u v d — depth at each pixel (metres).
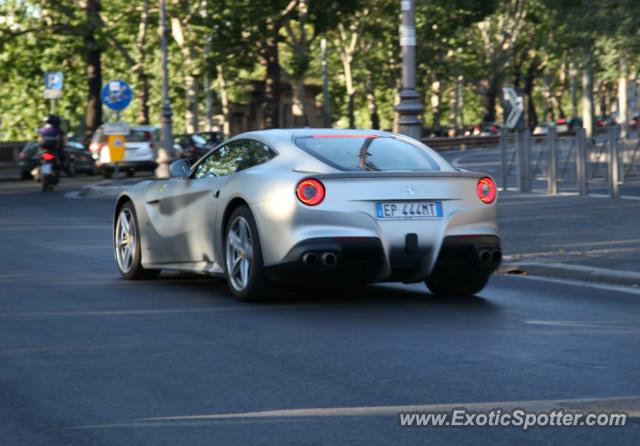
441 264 16.19
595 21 54.09
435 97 139.62
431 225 15.97
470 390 10.44
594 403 9.86
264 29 85.25
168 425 9.31
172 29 94.19
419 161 16.70
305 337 13.45
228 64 88.56
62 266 22.50
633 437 8.75
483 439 8.75
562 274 20.11
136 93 122.88
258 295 16.41
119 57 113.31
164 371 11.51
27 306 16.52
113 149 53.72
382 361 11.88
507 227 28.89
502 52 134.12
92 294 17.86
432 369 11.43
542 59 144.12
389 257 15.81
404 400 10.05
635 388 10.48
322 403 9.99
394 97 133.25
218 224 17.06
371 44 127.56
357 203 15.68
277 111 89.38
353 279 16.02
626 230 26.70
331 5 86.69
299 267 15.58
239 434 8.99
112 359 12.20
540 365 11.59
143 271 19.83
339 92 149.62
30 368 11.77
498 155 90.25
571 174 41.44
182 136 79.19
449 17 105.88
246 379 11.06
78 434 9.12
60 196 51.59
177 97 122.75
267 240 15.87
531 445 8.58
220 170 17.62
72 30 84.88
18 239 29.38
